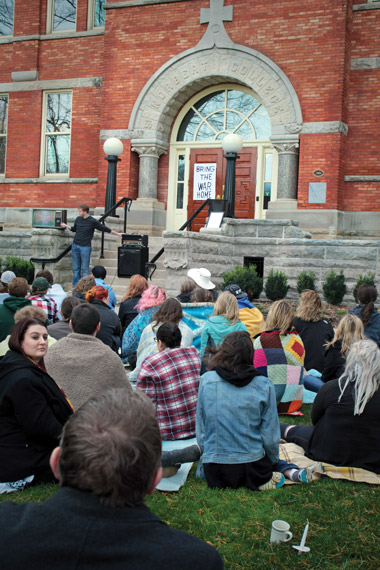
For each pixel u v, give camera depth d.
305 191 14.28
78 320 4.55
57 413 4.05
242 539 3.46
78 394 4.36
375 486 4.15
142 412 1.59
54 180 17.47
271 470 4.27
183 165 16.52
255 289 11.75
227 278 11.85
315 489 4.13
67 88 17.42
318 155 14.17
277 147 14.58
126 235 12.48
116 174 15.85
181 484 4.24
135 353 6.51
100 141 16.19
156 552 1.49
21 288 6.27
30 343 4.03
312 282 12.27
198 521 3.68
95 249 14.36
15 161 18.06
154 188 16.12
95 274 8.83
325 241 12.75
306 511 3.80
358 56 14.33
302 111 14.32
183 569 1.49
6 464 3.96
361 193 14.38
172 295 12.01
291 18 14.38
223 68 15.03
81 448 1.50
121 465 1.49
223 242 13.00
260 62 14.66
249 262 13.41
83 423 1.54
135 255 12.20
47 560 1.45
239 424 4.16
